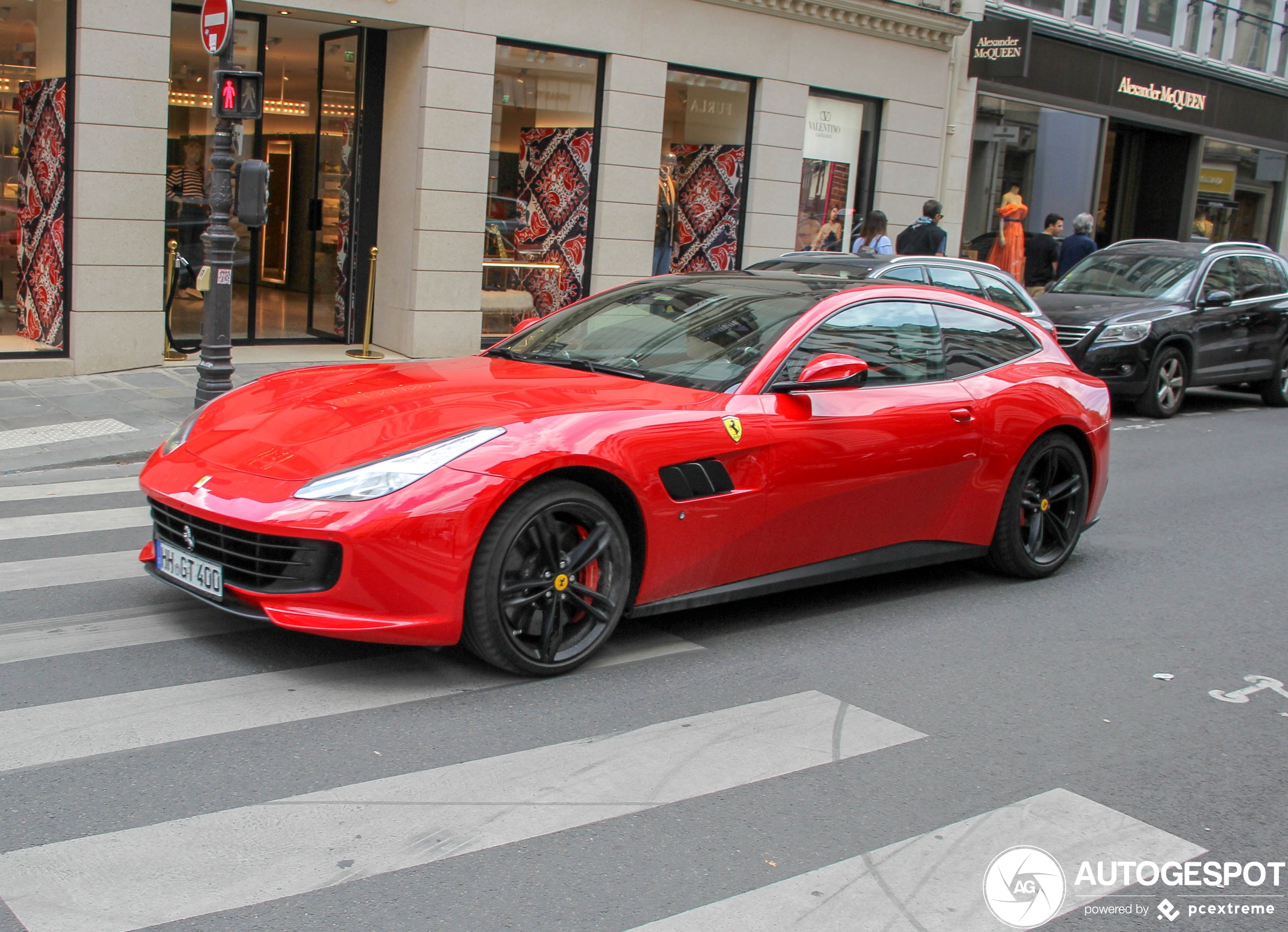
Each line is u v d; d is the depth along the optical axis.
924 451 5.50
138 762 3.56
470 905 2.93
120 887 2.89
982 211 20.03
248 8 12.02
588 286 14.55
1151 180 25.66
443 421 4.37
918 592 6.00
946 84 17.91
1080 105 21.42
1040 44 20.34
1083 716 4.48
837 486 5.16
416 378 5.06
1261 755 4.23
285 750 3.71
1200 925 3.09
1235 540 7.65
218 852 3.09
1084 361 12.68
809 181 16.58
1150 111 23.08
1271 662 5.27
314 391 4.92
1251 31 25.53
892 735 4.17
